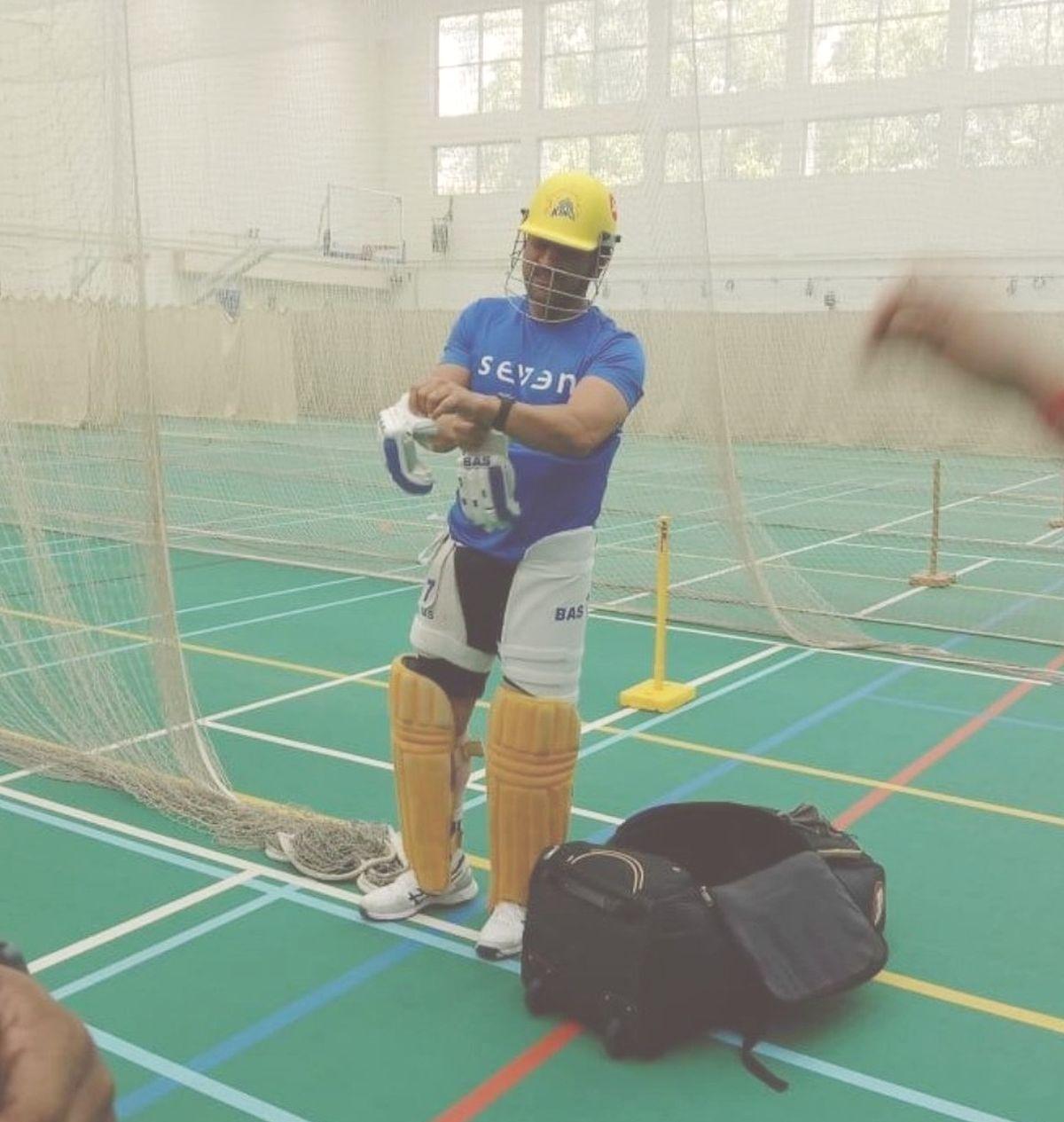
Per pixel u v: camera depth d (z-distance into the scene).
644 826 3.72
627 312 14.67
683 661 7.39
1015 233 7.86
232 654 7.49
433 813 3.91
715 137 11.35
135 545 5.18
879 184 9.96
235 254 16.19
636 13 7.14
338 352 18.53
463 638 3.73
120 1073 3.15
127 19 4.70
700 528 12.46
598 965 3.26
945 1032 3.39
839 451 18.67
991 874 4.43
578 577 3.59
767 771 5.48
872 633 8.23
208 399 20.03
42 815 4.90
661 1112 3.01
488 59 18.97
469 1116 2.99
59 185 5.36
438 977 3.66
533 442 3.25
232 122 14.38
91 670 5.77
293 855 4.43
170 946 3.83
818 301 16.02
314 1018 3.43
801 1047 3.31
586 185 3.49
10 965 1.17
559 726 3.61
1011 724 6.20
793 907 3.41
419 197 18.58
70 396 6.17
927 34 8.51
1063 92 7.65
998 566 10.72
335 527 12.26
